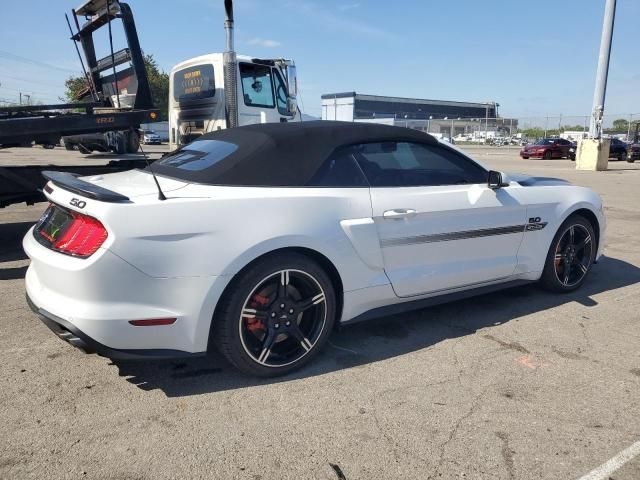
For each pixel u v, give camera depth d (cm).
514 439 254
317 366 327
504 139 5612
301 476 226
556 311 428
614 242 696
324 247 312
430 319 408
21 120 538
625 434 260
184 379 307
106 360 329
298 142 335
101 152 693
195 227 277
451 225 371
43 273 283
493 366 330
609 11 2034
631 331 388
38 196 589
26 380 302
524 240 422
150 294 271
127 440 248
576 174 1923
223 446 245
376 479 225
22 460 232
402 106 9488
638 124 3859
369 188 343
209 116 837
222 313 290
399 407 281
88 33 729
